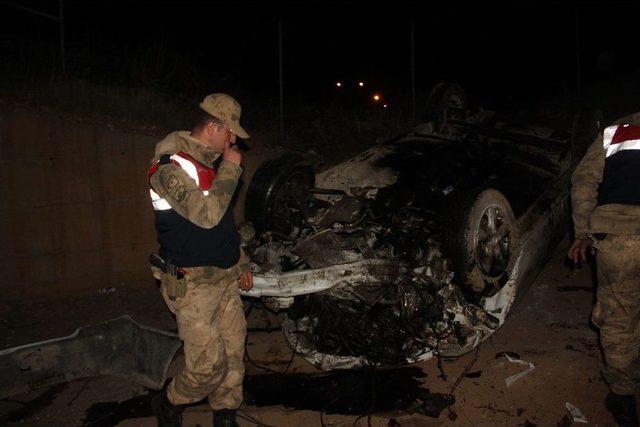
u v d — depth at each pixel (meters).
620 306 3.25
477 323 4.07
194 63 8.40
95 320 4.96
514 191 4.86
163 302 5.34
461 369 4.09
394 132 8.59
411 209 4.39
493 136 5.62
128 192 5.63
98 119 5.75
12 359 3.82
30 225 5.18
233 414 3.23
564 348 4.30
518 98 11.93
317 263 3.89
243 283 3.40
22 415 3.66
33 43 7.04
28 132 5.14
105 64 7.43
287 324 4.35
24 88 5.77
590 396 3.69
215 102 2.97
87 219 5.44
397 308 4.07
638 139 3.20
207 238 2.93
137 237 5.70
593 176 3.37
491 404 3.65
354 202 4.55
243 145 6.60
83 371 4.09
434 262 4.04
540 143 5.44
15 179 5.09
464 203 3.89
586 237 3.43
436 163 5.02
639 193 3.14
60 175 5.29
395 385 3.94
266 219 4.41
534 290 5.39
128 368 4.14
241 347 3.24
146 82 7.29
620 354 3.30
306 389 3.94
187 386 3.03
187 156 2.91
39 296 5.26
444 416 3.54
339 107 9.16
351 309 4.04
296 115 8.57
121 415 3.65
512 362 4.10
